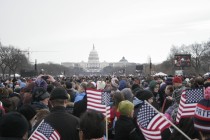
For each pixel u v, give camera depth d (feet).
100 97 15.51
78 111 18.88
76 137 12.26
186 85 27.84
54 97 12.53
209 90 9.23
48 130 11.33
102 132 9.74
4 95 21.25
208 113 9.15
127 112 13.94
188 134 13.30
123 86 30.58
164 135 14.01
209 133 9.23
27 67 193.98
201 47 204.54
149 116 11.84
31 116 15.12
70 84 27.84
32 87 25.18
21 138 9.70
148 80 52.75
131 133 13.70
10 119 9.65
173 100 21.83
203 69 189.47
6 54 163.94
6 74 186.29
